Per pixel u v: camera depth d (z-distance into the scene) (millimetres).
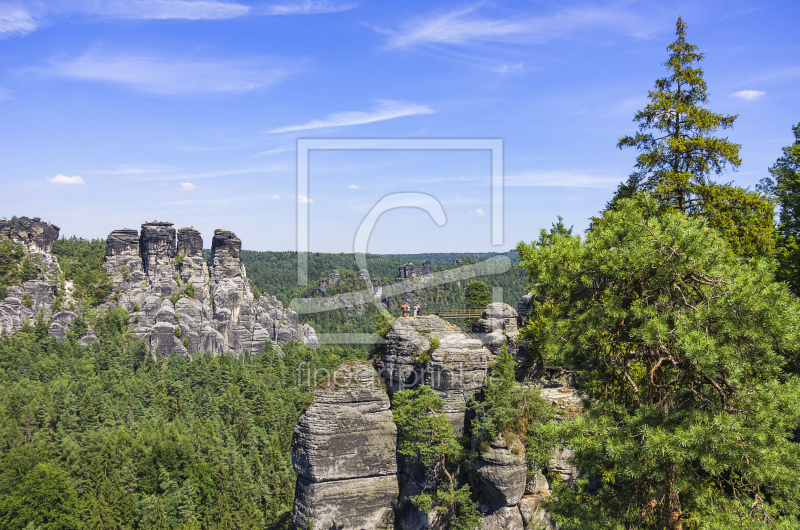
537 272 23766
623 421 21625
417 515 44219
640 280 21359
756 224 39062
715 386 19906
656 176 41969
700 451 18406
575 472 39219
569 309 23438
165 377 166625
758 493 19109
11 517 76000
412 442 44312
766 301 18906
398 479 46938
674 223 21156
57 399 121500
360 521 45531
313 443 44781
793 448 18422
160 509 79562
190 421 124875
